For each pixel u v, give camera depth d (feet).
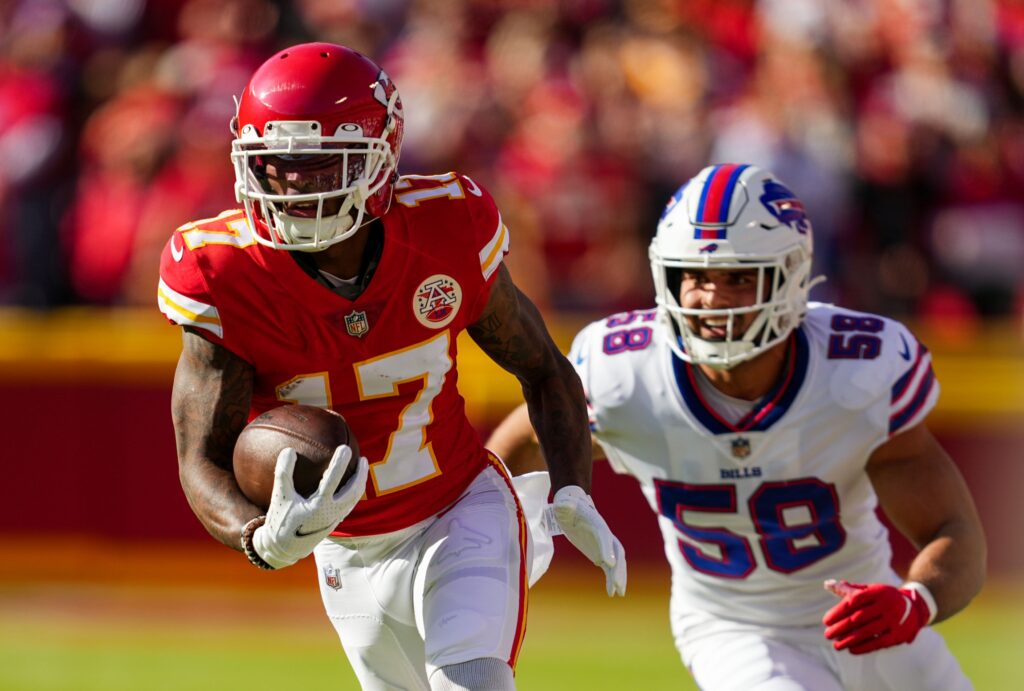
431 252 35.96
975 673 71.77
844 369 42.29
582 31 109.40
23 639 79.30
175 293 35.01
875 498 44.83
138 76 105.40
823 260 97.55
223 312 34.86
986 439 85.35
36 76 104.06
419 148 100.53
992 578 84.94
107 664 74.13
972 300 101.91
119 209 98.99
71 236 100.78
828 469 42.45
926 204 102.78
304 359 35.53
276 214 34.24
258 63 105.09
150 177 98.99
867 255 100.78
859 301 99.55
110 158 100.32
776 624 43.91
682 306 42.06
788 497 42.70
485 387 86.69
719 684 43.65
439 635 35.50
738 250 40.91
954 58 108.88
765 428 42.09
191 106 101.30
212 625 82.94
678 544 44.88
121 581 89.71
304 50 35.32
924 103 106.11
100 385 90.38
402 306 35.81
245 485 32.71
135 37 111.65
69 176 102.58
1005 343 86.84
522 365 38.99
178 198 97.91
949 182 103.24
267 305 34.94
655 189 98.94
